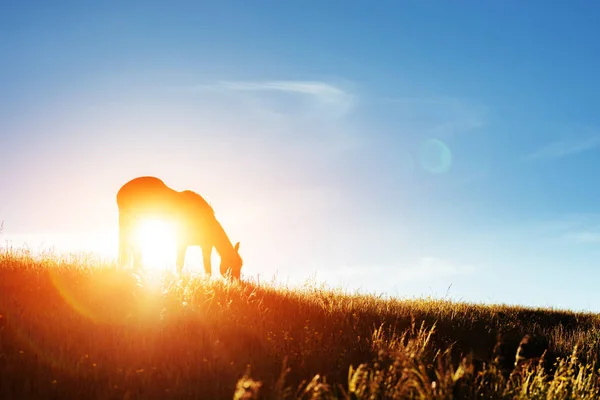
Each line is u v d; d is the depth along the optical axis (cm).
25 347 699
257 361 752
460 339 1120
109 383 622
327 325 1021
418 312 1248
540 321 1555
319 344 849
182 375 670
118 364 683
